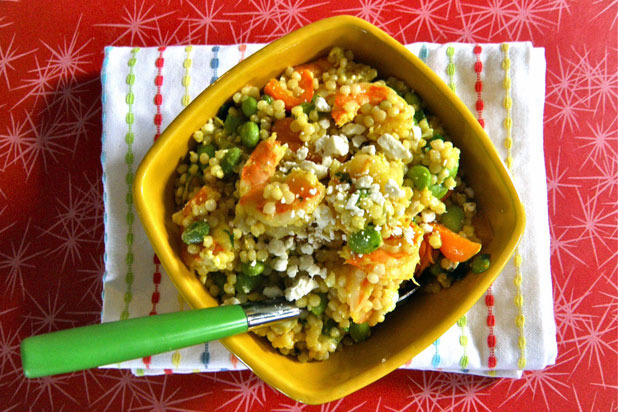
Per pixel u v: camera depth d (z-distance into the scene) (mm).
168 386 462
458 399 460
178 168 389
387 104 360
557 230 471
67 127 481
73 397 461
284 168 355
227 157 364
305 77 385
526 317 430
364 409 459
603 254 469
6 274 469
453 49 450
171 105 452
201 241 355
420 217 365
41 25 487
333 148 351
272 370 349
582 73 482
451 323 356
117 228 442
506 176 361
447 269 378
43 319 465
